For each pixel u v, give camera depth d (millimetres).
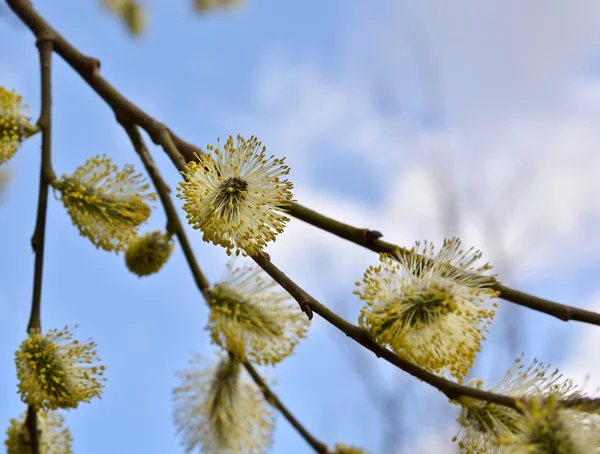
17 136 293
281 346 299
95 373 285
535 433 237
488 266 264
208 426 330
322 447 332
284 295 304
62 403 281
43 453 299
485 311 257
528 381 253
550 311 266
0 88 293
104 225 295
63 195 295
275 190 248
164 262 311
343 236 280
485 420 249
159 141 293
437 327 252
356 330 245
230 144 250
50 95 302
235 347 297
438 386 245
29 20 310
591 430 238
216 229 242
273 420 335
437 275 259
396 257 276
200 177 247
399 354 248
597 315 265
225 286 304
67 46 310
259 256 243
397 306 250
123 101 303
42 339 284
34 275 293
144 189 301
